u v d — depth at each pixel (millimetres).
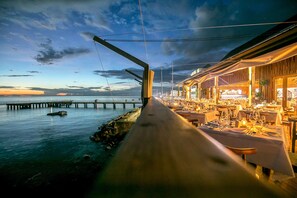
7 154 12719
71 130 21781
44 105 72562
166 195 489
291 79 10922
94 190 492
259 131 2963
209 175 601
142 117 2273
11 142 16141
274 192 483
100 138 15734
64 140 16594
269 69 11883
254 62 6148
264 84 12336
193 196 482
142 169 655
